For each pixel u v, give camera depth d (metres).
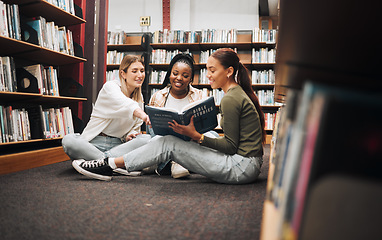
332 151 0.44
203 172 1.77
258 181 1.92
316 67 0.86
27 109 2.80
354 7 0.50
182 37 5.96
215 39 5.86
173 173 2.04
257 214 1.19
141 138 2.26
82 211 1.22
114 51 6.06
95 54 3.68
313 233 0.45
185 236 0.95
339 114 0.44
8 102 2.89
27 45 2.57
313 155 0.45
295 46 0.73
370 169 0.43
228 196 1.49
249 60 6.02
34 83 2.70
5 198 1.42
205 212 1.21
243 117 1.77
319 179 0.45
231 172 1.76
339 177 0.44
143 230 1.00
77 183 1.80
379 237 0.43
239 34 5.95
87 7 3.58
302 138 0.46
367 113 0.43
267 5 7.05
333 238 0.44
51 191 1.58
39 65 2.76
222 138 1.77
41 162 2.57
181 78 2.30
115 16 6.98
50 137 2.84
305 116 0.46
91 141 2.32
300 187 0.46
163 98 2.42
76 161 1.90
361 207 0.44
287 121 0.69
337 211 0.44
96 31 3.71
